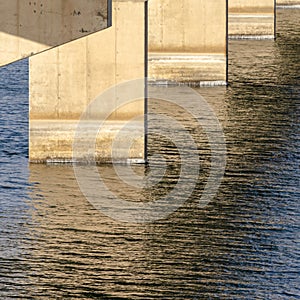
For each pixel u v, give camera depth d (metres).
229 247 54.59
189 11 101.19
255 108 89.19
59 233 56.38
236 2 135.25
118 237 56.03
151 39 102.12
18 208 60.41
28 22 50.66
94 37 68.56
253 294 48.47
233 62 115.25
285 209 60.94
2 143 74.88
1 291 48.53
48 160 69.75
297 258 52.94
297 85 100.69
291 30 144.62
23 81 102.44
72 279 50.03
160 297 48.09
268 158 72.06
